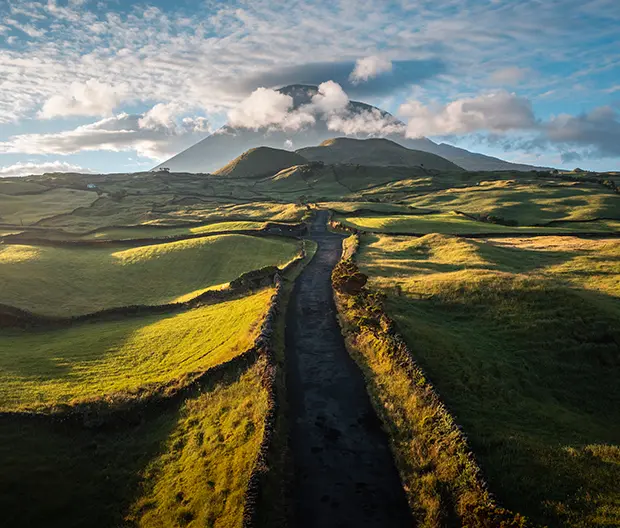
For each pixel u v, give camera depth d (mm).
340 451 20906
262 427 22000
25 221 141750
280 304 41906
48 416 26281
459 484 17672
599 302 36062
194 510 19016
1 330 45750
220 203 182250
